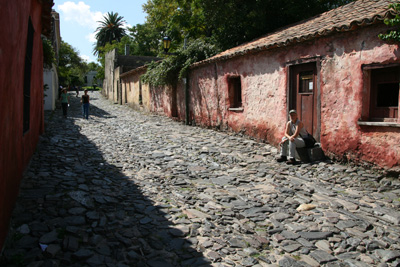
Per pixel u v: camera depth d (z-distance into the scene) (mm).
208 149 9180
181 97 15617
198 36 20469
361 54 6566
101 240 3734
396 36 5754
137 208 4754
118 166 7098
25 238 3566
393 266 3457
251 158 8211
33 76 6918
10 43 3439
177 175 6688
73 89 58344
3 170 3264
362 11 7629
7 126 3445
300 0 13523
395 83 6195
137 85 23875
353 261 3547
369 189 5734
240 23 14047
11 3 3473
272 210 4902
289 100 8742
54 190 5090
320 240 3996
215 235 4055
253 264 3449
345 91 6977
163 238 3891
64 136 10352
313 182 6254
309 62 7996
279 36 9930
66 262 3225
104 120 16391
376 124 6273
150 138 11031
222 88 11969
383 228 4309
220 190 5824
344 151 7070
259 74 9914
